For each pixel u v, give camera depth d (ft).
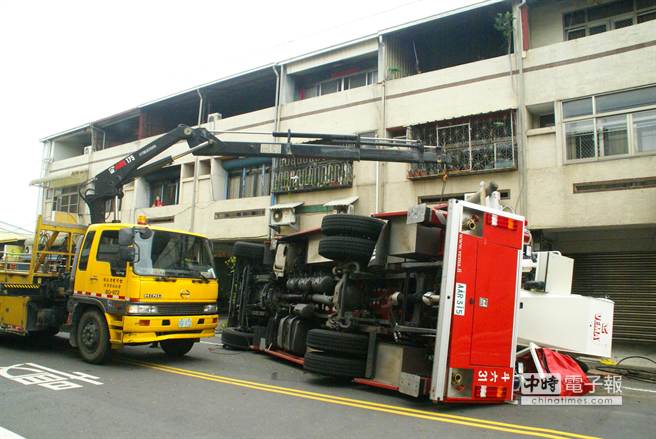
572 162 41.98
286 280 33.91
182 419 17.44
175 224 70.95
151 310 26.50
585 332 24.07
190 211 69.15
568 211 41.63
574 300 24.57
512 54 46.26
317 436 15.75
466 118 47.24
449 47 56.18
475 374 19.66
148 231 27.58
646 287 41.86
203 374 25.95
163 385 23.03
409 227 21.42
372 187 53.31
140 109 77.61
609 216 39.99
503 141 45.14
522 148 44.24
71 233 33.78
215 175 67.31
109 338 27.07
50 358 29.68
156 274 27.17
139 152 36.04
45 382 22.93
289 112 61.46
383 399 21.08
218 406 19.35
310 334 24.80
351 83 60.59
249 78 65.82
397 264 22.52
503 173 44.88
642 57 40.29
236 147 35.04
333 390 22.77
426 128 49.42
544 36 47.47
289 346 29.76
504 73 46.39
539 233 43.80
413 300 22.00
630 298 42.50
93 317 27.81
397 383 21.17
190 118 79.71
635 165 39.45
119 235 26.53
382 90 53.78
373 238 23.89
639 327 41.81
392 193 51.49
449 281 19.34
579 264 45.42
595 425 17.94
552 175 42.70
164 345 32.35
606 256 44.09
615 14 45.06
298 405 19.74
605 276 43.93
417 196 49.83
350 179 54.65
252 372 27.22
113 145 88.12
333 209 55.31
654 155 38.81
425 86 50.93
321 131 58.29
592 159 41.24
